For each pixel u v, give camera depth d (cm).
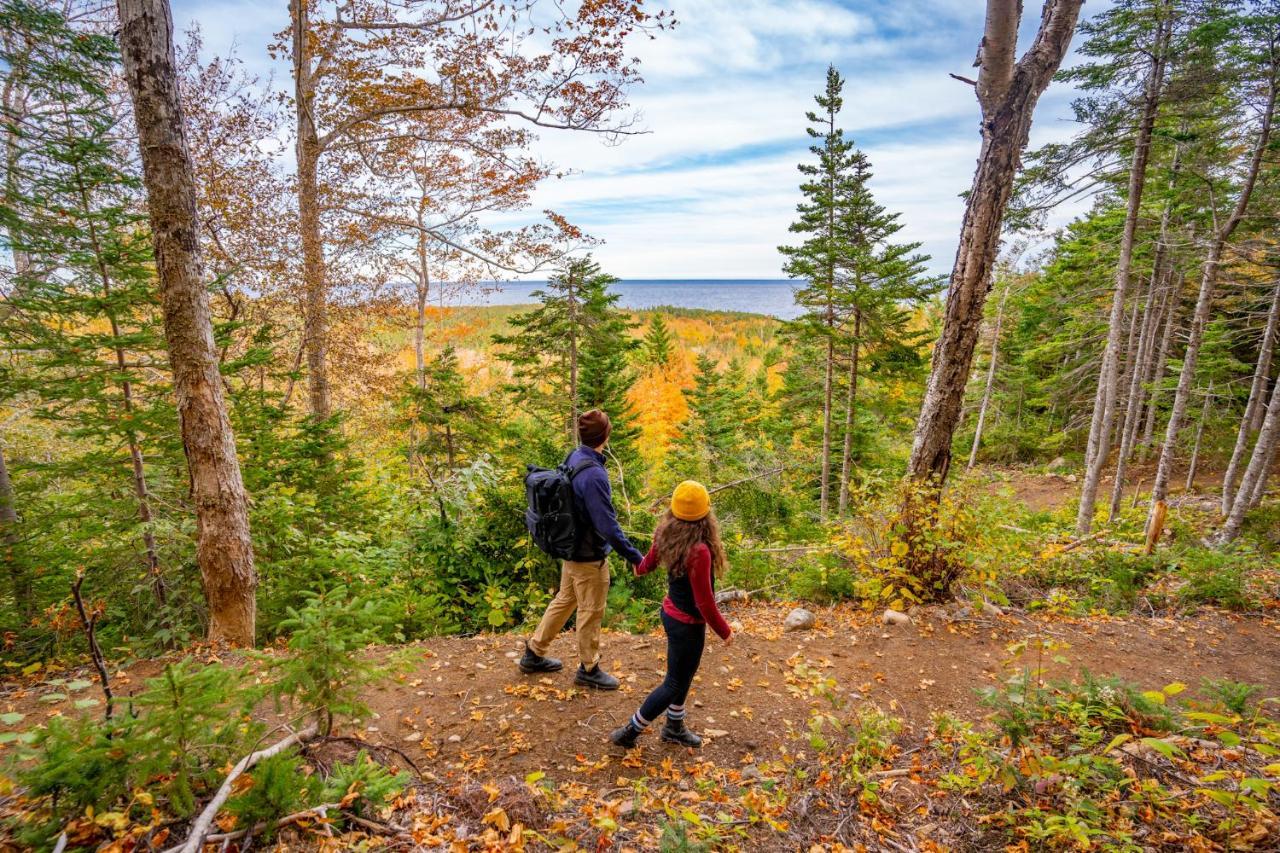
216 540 516
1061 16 566
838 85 1775
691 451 2294
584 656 438
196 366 501
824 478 1931
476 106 1165
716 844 290
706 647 541
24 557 532
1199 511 1909
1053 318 2914
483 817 291
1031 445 3216
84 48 591
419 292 2078
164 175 475
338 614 295
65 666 484
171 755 239
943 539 621
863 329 1928
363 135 1300
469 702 423
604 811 305
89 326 652
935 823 305
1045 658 528
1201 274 1842
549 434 1681
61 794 234
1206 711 368
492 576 691
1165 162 1623
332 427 947
